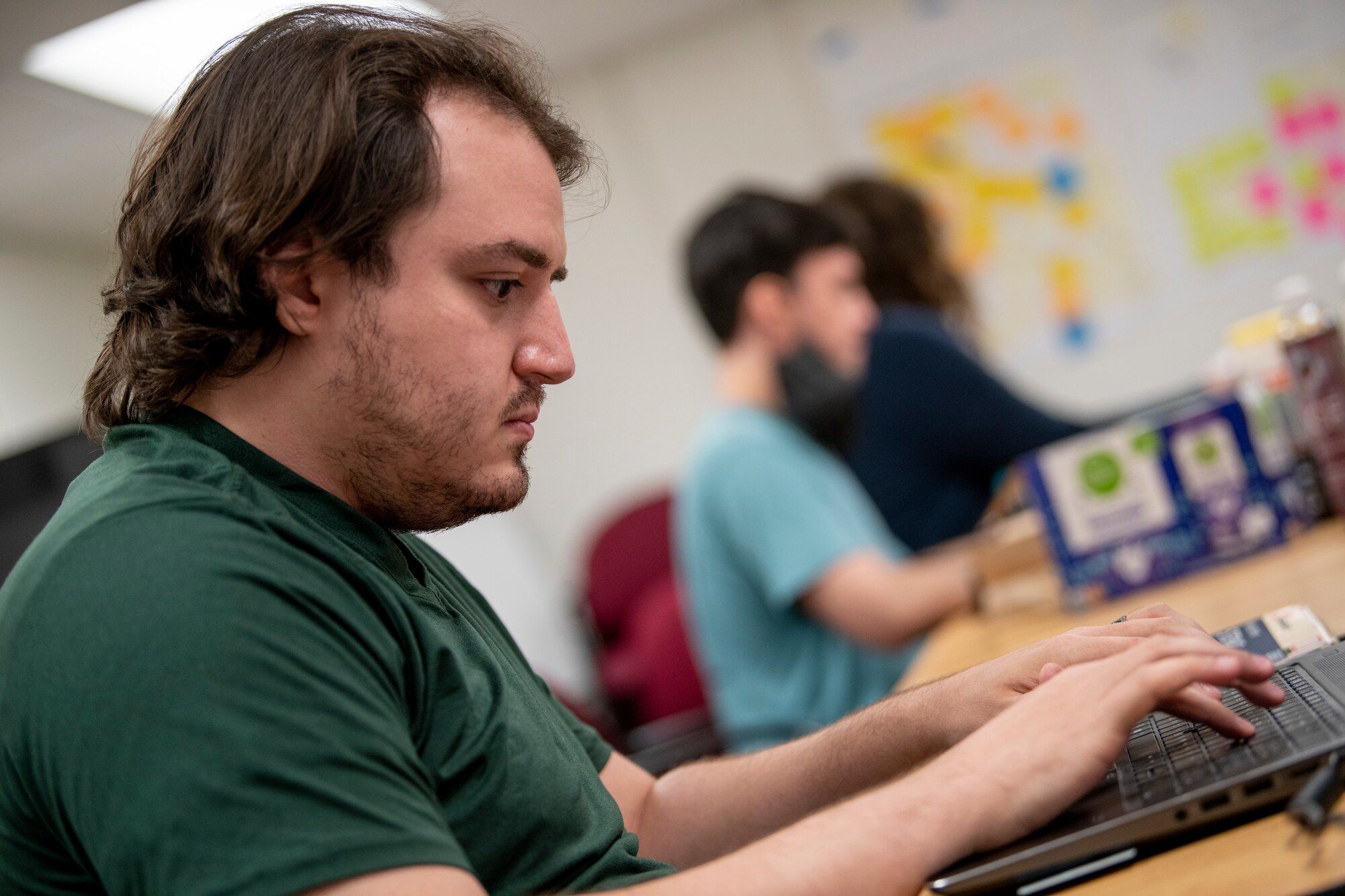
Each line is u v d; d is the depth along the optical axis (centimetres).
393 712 69
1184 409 165
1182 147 434
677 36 459
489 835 75
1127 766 77
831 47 453
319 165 75
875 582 201
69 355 319
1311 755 66
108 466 76
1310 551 147
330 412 78
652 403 468
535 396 82
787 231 227
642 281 466
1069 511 158
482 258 77
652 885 66
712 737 212
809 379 223
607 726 246
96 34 221
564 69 461
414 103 78
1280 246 430
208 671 61
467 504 80
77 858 67
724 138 460
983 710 89
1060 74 439
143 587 63
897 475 239
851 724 99
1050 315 445
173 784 59
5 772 67
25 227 310
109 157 286
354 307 76
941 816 69
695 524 221
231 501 71
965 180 448
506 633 103
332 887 59
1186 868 65
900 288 273
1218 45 429
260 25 85
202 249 78
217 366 78
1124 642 86
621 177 466
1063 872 68
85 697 61
